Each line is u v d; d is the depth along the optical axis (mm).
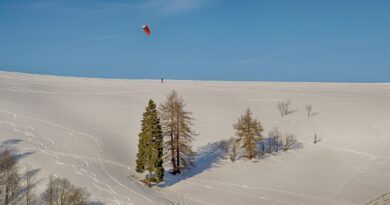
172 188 62719
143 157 63969
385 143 87688
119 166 67688
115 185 59281
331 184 70875
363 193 68500
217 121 95312
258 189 65750
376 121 99562
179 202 57812
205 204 58469
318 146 85562
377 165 79000
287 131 92312
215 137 85438
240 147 79562
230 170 72000
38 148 67500
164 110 68688
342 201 64875
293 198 63812
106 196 55219
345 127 95750
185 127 68625
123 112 97000
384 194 68438
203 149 79938
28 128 75625
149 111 63500
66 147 70188
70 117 87375
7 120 78188
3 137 69625
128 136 81562
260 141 85562
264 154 79938
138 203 54531
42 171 59531
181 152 69812
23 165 60406
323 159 80312
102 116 91812
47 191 51625
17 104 90250
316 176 73250
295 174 73125
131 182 61906
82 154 68750
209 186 64938
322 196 65875
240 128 77438
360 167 78000
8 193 51375
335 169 76750
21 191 53156
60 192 51875
